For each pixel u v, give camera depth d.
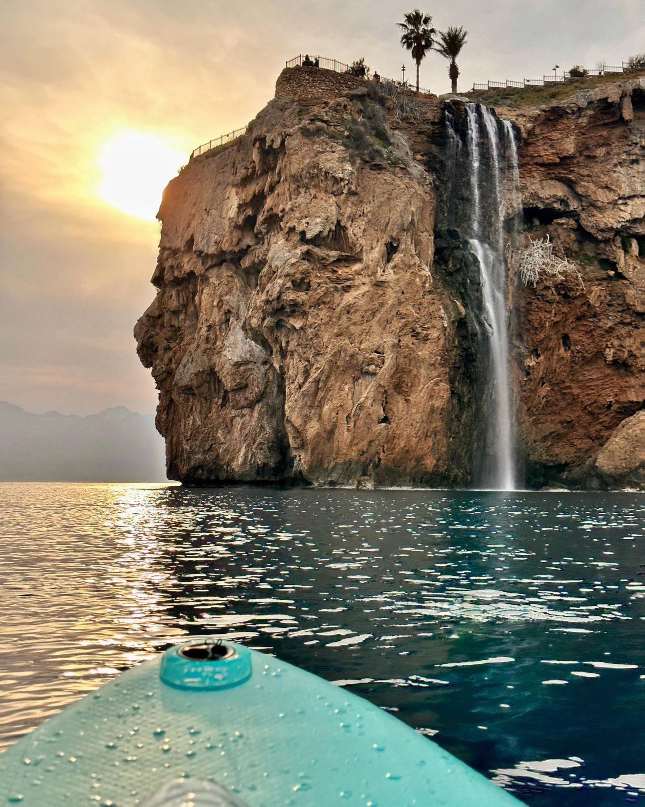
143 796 1.88
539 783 4.04
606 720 5.09
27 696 5.58
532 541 17.12
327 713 2.48
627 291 55.59
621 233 57.31
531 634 7.78
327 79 56.06
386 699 5.56
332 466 47.81
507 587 10.81
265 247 53.72
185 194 64.94
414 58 76.56
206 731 2.24
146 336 67.88
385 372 47.69
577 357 55.81
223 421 55.00
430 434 48.41
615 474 49.97
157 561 13.91
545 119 58.88
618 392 55.03
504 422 54.19
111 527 22.48
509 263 57.19
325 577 11.80
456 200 56.47
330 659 6.73
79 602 9.65
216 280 57.97
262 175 55.12
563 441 55.22
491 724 5.01
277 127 53.09
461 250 54.31
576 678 6.13
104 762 2.05
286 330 49.16
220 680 2.54
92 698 2.46
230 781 1.98
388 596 10.04
